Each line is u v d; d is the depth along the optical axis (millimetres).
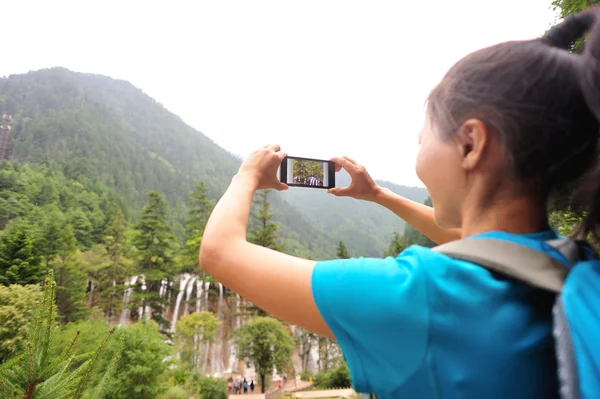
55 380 1497
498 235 667
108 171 135500
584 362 442
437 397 588
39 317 1524
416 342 595
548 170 670
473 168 709
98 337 8414
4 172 67812
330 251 148000
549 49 697
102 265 46250
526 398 562
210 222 868
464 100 710
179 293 51656
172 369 23625
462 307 586
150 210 50906
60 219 56281
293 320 675
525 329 577
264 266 715
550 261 612
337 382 29406
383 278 636
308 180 1626
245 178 1029
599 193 636
